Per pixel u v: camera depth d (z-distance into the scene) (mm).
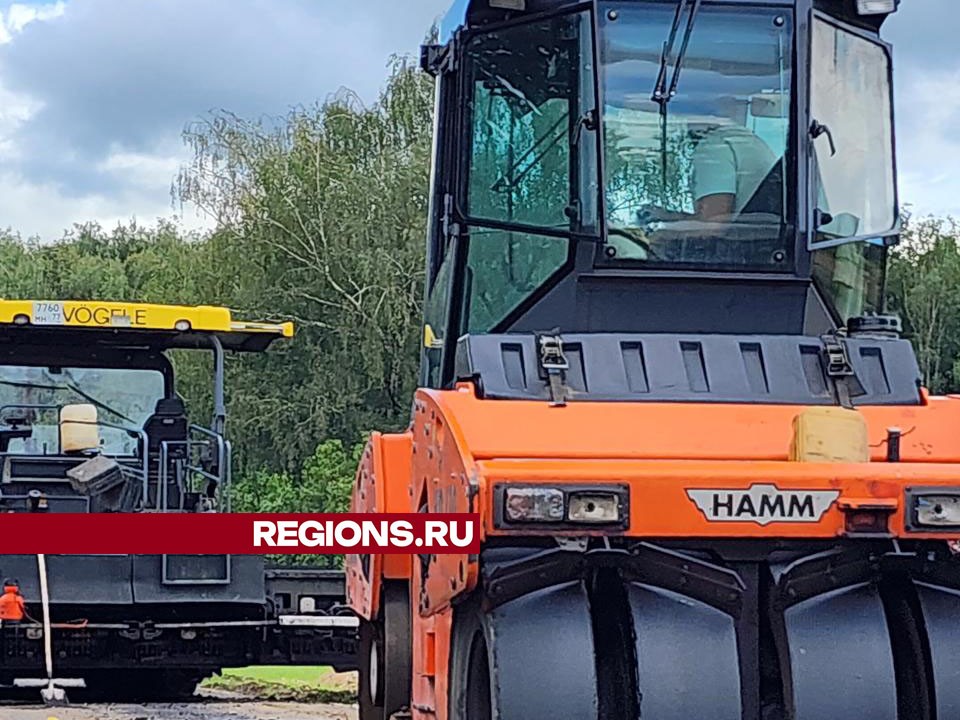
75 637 13133
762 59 6645
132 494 13977
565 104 6637
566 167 6602
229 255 38125
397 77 38719
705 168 6578
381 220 37000
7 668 13070
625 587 5449
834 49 6801
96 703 13773
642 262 6531
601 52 6574
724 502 5176
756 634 5449
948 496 5234
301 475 35750
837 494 5207
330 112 38688
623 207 6555
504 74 6762
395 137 38656
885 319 6359
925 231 30344
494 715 5215
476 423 5527
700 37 6621
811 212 6586
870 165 6812
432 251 7473
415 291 36531
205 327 14031
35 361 14500
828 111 6734
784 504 5191
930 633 5434
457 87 6859
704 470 5203
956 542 5410
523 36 6730
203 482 14312
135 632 13109
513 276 6738
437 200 7418
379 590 8227
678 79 6602
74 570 12641
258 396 36719
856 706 5285
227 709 13305
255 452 36594
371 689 8586
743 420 5645
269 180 37844
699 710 5234
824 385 5914
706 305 6578
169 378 14742
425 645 6637
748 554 5453
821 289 6691
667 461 5379
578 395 5762
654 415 5637
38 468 14164
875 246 6859
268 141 39125
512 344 5914
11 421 14312
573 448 5430
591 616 5383
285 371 36938
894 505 5223
